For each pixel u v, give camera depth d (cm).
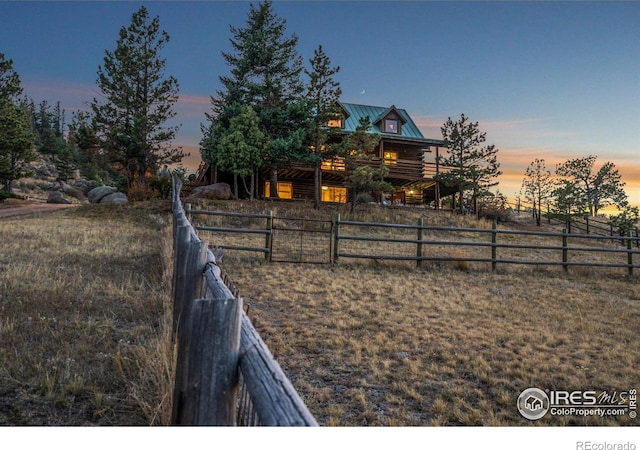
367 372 446
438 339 562
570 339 603
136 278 697
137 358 374
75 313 496
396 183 3134
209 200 2219
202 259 359
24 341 402
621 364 514
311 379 423
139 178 3000
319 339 536
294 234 1664
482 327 630
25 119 3744
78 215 1869
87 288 598
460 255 1423
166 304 511
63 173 5575
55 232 1215
